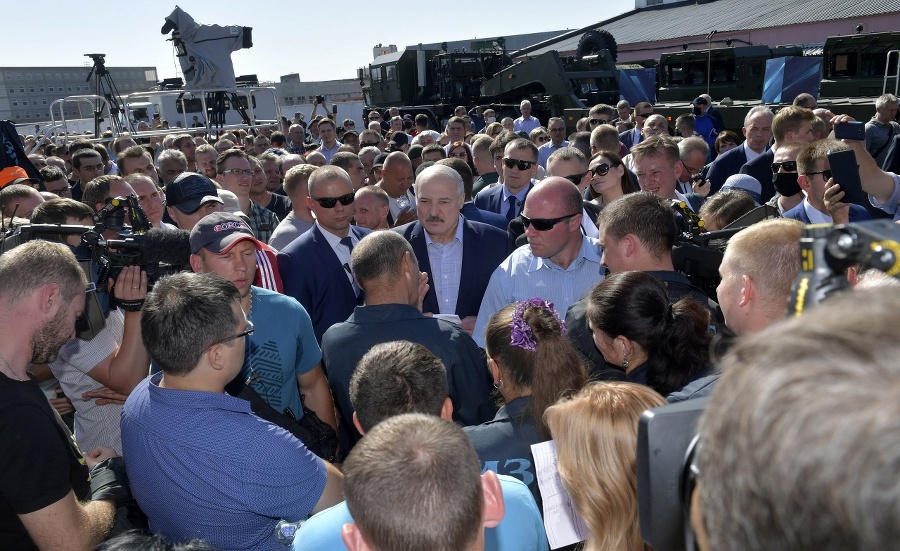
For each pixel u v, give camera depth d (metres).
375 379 2.00
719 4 39.59
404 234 4.14
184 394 1.92
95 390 2.79
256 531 1.91
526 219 3.39
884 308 0.50
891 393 0.44
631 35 39.69
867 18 29.16
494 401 2.76
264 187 6.46
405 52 20.95
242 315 2.05
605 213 2.85
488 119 14.23
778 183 4.06
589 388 1.74
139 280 2.59
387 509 1.21
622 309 2.18
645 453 0.84
